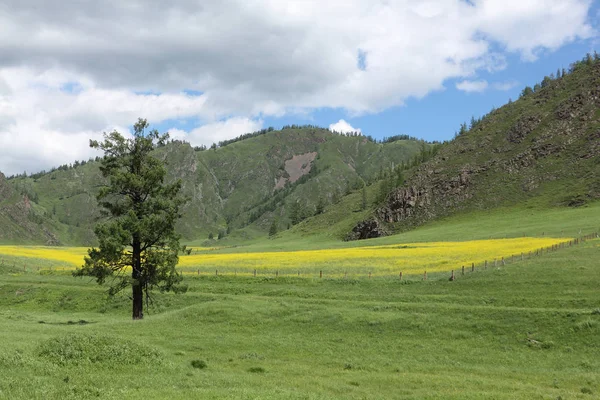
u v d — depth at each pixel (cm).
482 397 2069
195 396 1850
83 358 2409
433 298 4416
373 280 5562
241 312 4159
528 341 3106
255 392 1958
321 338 3478
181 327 3875
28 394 1783
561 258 5341
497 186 16562
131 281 4491
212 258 9294
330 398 1967
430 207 16988
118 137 4644
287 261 8006
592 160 15638
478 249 7756
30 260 9400
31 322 4250
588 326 3119
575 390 2258
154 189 4791
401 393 2166
